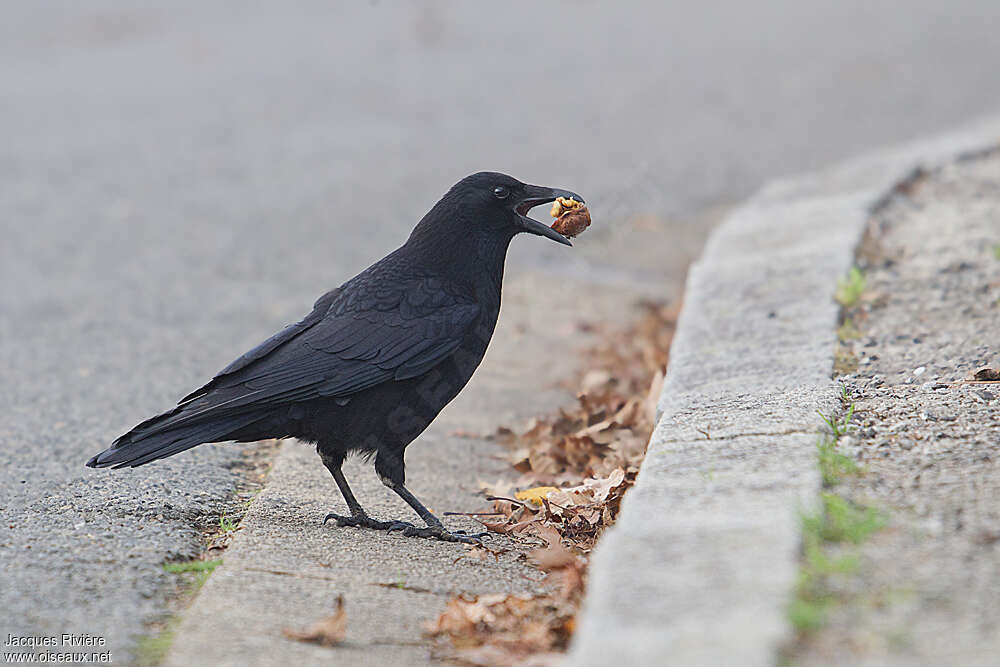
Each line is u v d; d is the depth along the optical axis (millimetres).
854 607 5207
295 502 8711
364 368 8070
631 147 26016
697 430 7621
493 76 35375
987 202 15109
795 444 7078
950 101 31156
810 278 12023
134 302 15828
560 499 8453
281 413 7980
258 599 6555
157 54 39219
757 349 9969
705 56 39281
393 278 8500
